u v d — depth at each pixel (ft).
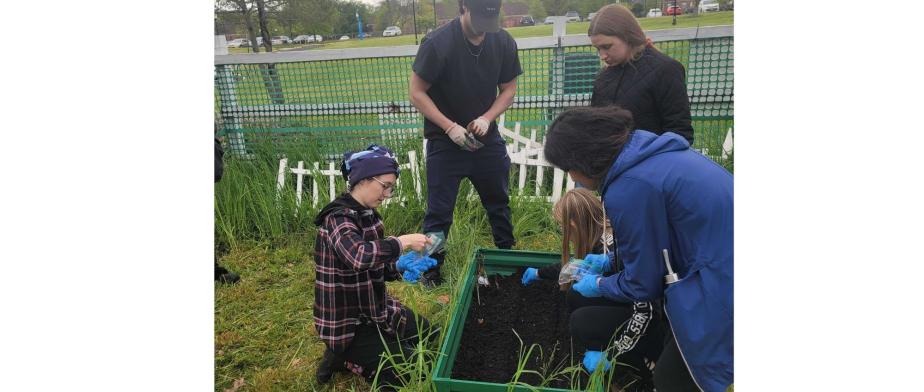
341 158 19.02
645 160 6.22
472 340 9.81
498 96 11.98
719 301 6.09
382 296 9.05
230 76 19.52
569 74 17.76
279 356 10.51
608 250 8.94
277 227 15.67
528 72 18.04
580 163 6.30
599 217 9.28
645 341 8.18
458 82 11.06
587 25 25.12
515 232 14.32
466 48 10.78
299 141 19.13
